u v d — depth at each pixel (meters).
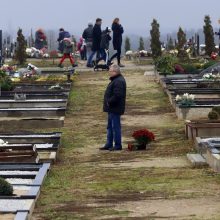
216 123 24.44
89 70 49.00
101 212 15.30
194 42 67.19
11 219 14.07
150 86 39.97
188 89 35.44
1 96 34.28
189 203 15.89
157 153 22.91
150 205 15.82
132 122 29.55
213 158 19.78
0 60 48.81
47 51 71.12
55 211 15.53
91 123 29.55
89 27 50.84
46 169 19.52
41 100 33.12
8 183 16.39
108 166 20.95
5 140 24.55
